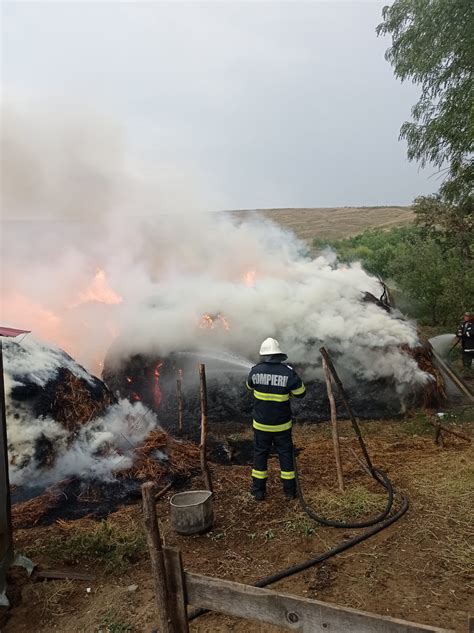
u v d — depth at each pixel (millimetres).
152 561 2230
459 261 15617
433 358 9133
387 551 3867
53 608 3344
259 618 2109
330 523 4305
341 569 3660
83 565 3834
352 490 4918
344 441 6672
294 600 2031
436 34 11914
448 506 4492
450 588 3365
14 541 4164
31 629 3174
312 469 5594
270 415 4832
